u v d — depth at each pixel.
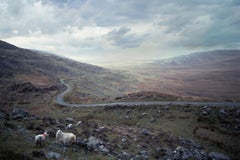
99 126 29.53
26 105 78.81
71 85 176.75
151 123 42.47
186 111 48.75
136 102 64.75
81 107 64.62
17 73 163.88
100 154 17.61
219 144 31.78
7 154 12.60
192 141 30.91
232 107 50.69
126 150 20.64
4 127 19.86
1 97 89.06
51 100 87.00
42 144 16.72
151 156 20.30
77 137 21.42
